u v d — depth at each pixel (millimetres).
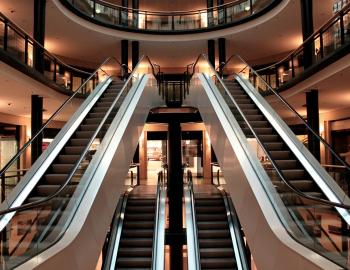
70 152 7324
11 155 15742
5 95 11000
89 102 9500
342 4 12445
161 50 18984
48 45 17688
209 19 17328
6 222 3850
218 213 11641
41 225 4391
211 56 17234
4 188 7285
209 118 9414
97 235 5586
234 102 8641
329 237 4125
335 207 4066
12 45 8547
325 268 3465
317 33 9805
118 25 16688
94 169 6238
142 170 19312
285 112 12180
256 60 20375
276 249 4621
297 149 7191
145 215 11609
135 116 8875
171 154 14461
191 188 12242
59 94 12016
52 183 6387
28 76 9414
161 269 8875
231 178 7027
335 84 10000
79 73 13906
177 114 14914
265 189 5711
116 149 6883
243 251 9711
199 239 10281
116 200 6891
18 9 13047
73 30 15703
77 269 4570
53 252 3932
